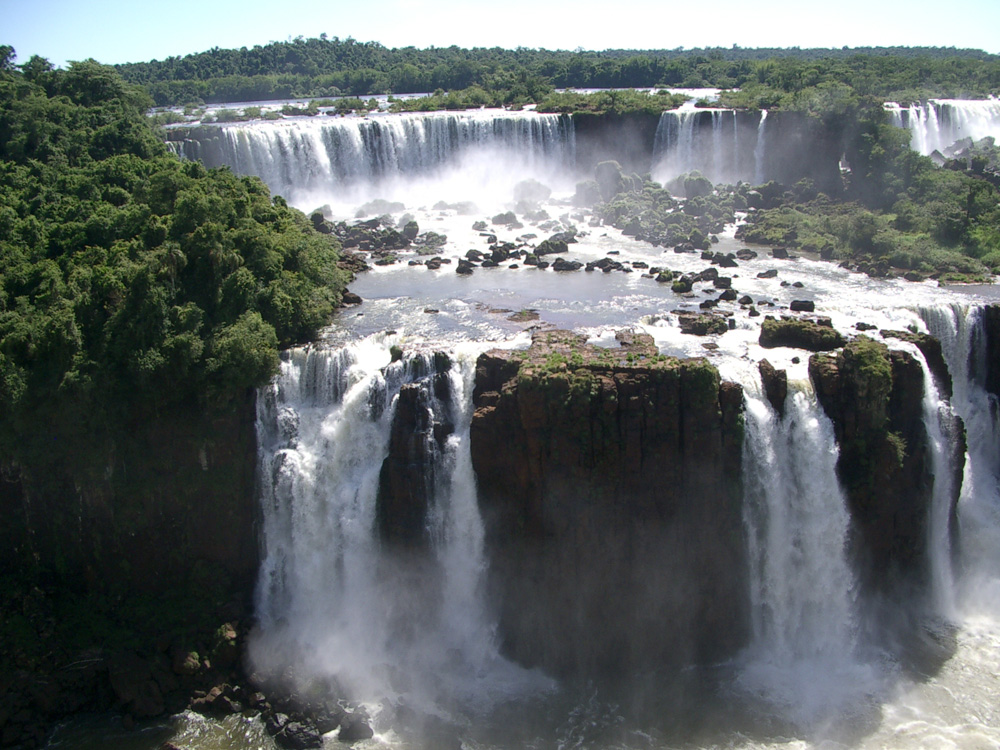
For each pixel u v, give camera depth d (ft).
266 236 191.62
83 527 161.48
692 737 138.00
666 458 146.92
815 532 155.74
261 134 313.53
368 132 335.47
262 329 167.02
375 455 163.53
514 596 154.61
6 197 227.81
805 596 157.28
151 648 152.87
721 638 154.40
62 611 157.79
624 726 140.56
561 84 556.10
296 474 162.71
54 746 140.36
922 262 239.71
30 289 181.06
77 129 275.18
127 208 206.59
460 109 416.87
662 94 422.82
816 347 171.94
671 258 257.55
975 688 146.61
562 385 144.97
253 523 164.45
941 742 135.54
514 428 149.18
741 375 155.74
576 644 152.97
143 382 157.07
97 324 164.35
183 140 305.53
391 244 272.92
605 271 240.53
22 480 159.84
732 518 149.89
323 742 138.62
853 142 318.65
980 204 273.75
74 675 149.18
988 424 188.75
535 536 151.02
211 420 159.63
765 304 206.69
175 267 171.53
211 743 139.64
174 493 161.38
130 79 572.92
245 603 162.20
